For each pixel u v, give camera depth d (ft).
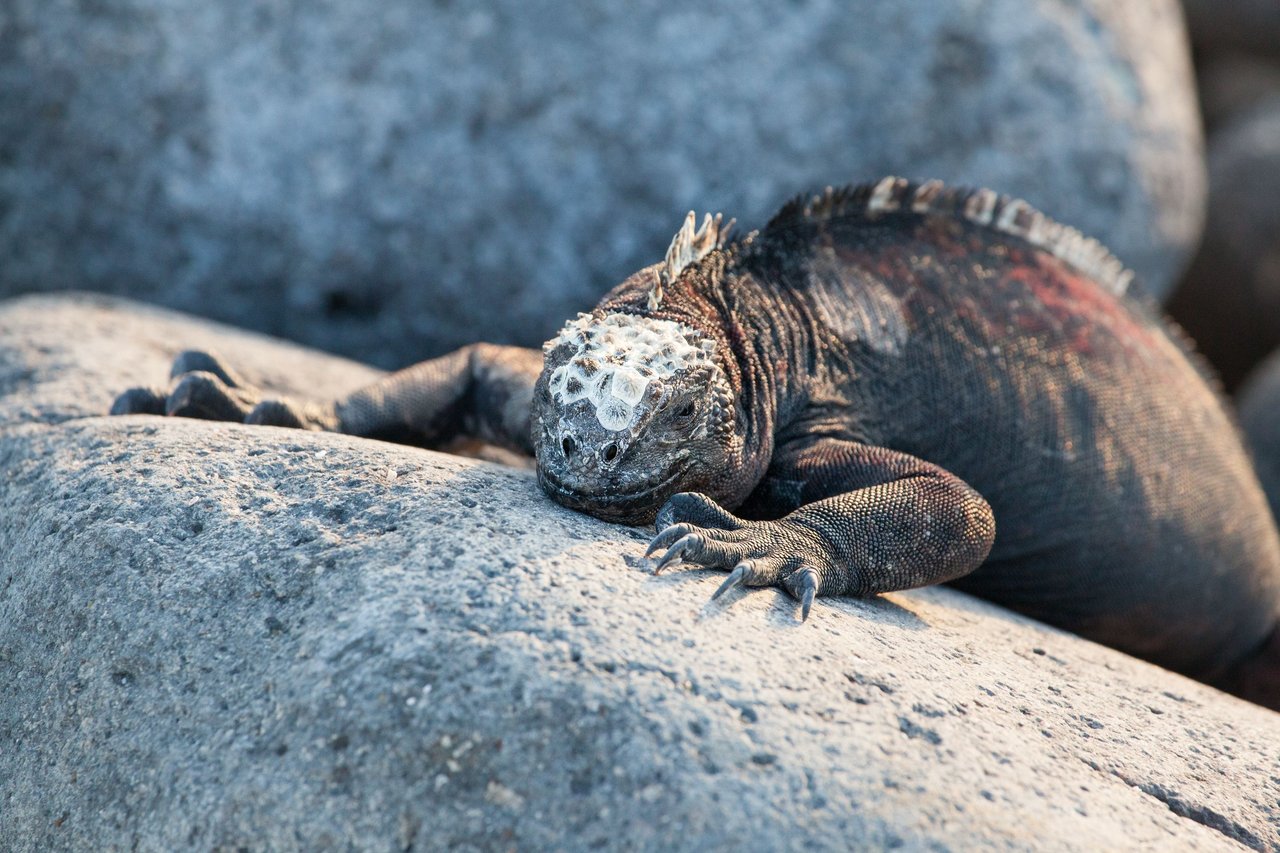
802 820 26.43
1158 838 28.84
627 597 30.94
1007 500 47.29
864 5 69.21
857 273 45.93
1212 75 143.13
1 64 70.13
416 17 68.23
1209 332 112.68
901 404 44.98
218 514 34.32
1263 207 110.93
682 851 25.91
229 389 44.16
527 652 28.43
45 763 31.27
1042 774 29.63
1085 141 73.05
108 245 72.08
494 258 69.62
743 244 43.62
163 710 30.17
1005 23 71.31
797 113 68.49
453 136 68.49
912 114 69.51
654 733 27.30
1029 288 49.11
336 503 34.47
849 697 29.84
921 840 26.45
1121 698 36.50
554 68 67.92
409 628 28.99
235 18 68.80
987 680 33.86
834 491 40.55
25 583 34.76
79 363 50.21
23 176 71.67
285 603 31.27
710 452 36.06
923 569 37.55
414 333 72.23
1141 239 76.23
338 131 68.80
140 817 28.84
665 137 68.03
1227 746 34.96
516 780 26.78
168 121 69.72
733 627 31.09
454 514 33.40
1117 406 49.06
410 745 27.17
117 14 69.36
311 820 27.02
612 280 69.21
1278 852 30.58
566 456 34.14
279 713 28.66
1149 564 50.06
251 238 70.54
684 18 68.18
